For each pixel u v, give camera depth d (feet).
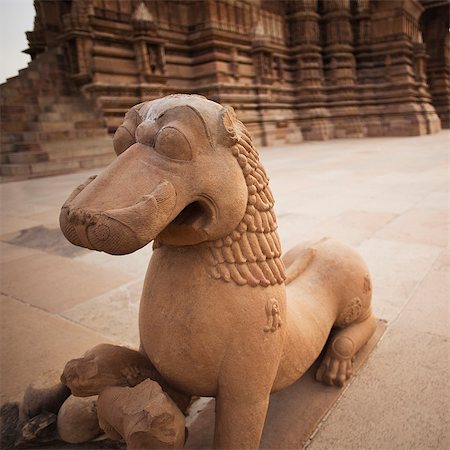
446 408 5.08
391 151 35.09
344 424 4.90
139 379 4.17
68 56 37.83
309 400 5.23
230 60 45.03
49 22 40.52
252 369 3.83
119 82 37.91
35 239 14.07
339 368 5.51
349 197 17.52
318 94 53.72
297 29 53.47
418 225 12.76
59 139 32.96
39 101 35.45
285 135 50.21
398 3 52.24
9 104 32.83
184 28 44.27
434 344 6.42
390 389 5.44
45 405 5.25
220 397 3.95
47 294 9.28
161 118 3.45
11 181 27.73
